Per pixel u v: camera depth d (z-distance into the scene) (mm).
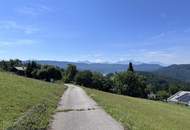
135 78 159625
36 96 37906
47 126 19172
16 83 48125
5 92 33906
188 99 152500
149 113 42812
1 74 58781
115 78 163125
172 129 27984
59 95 51312
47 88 58000
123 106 42844
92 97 51031
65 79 170875
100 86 165250
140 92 160500
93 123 21641
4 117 20469
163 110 59219
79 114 26422
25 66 165250
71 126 19984
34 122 19312
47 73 152000
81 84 164250
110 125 20984
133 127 20781
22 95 35000
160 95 188375
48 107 29453
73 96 52031
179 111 68250
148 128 22453
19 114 22766
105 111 29344
